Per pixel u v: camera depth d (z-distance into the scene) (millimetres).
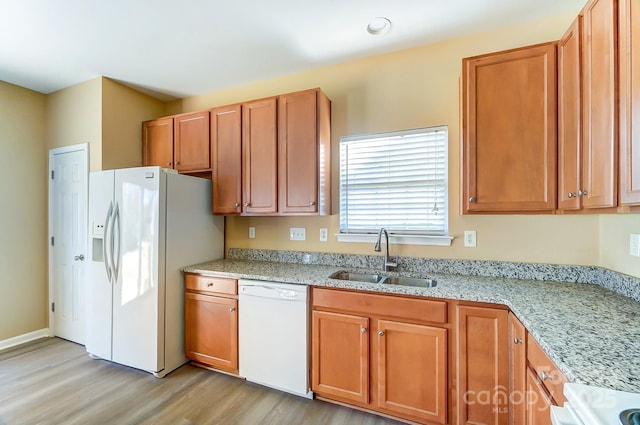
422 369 1726
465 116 1778
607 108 1195
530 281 1913
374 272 2289
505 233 2053
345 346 1911
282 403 2000
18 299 2924
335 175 2527
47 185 3127
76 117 2902
